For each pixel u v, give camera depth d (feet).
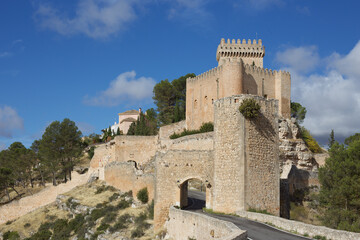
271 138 112.06
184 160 120.67
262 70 248.93
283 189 134.00
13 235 202.08
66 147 293.64
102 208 183.93
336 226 122.31
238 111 109.40
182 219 99.19
